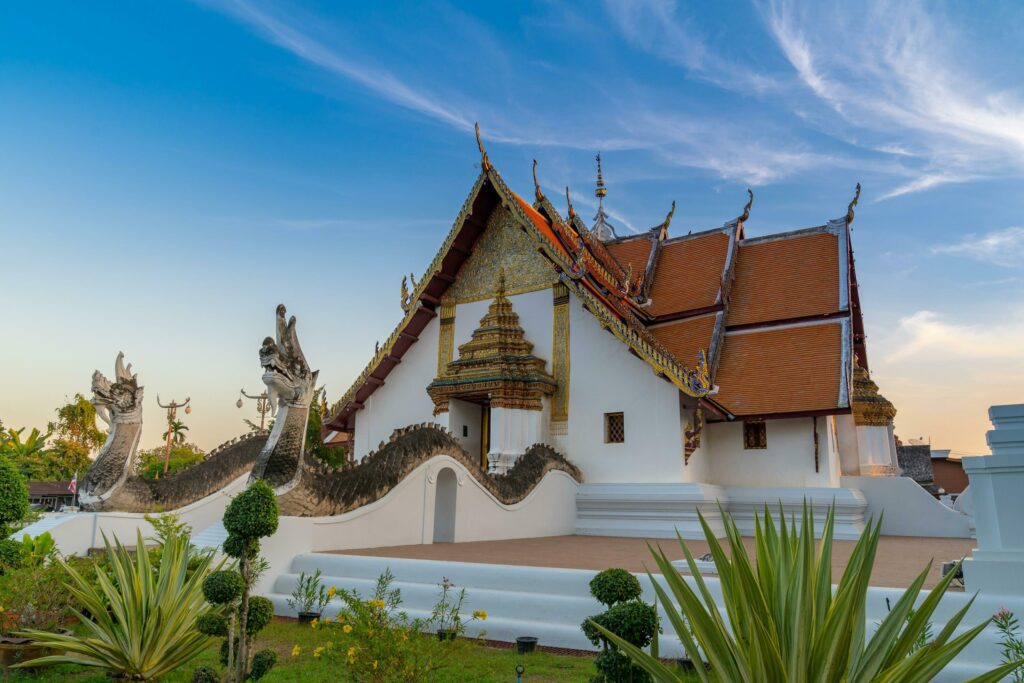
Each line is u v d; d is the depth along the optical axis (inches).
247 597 227.9
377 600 255.4
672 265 938.1
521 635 319.6
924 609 154.7
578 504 735.7
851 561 160.7
